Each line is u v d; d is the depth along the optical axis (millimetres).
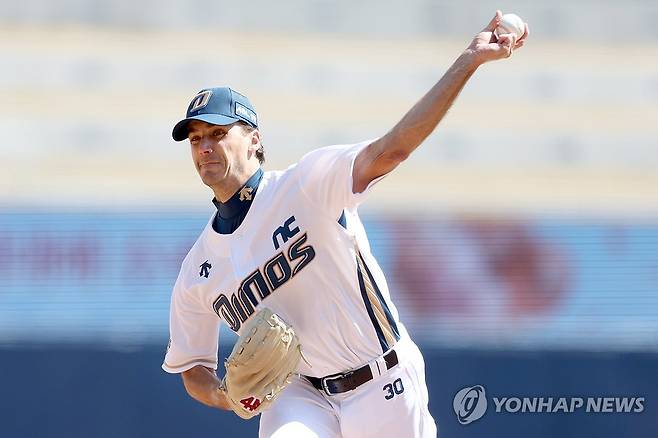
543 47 69438
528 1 70562
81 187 59250
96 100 64875
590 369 28547
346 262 15094
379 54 68188
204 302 16219
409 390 15617
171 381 29078
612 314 41969
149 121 63594
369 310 15367
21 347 29062
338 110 65750
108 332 40906
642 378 28484
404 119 13297
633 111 67062
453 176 62500
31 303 41875
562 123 65625
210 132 15156
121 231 43312
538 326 41281
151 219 43594
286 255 15086
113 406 28891
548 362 28547
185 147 63406
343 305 15242
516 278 42656
